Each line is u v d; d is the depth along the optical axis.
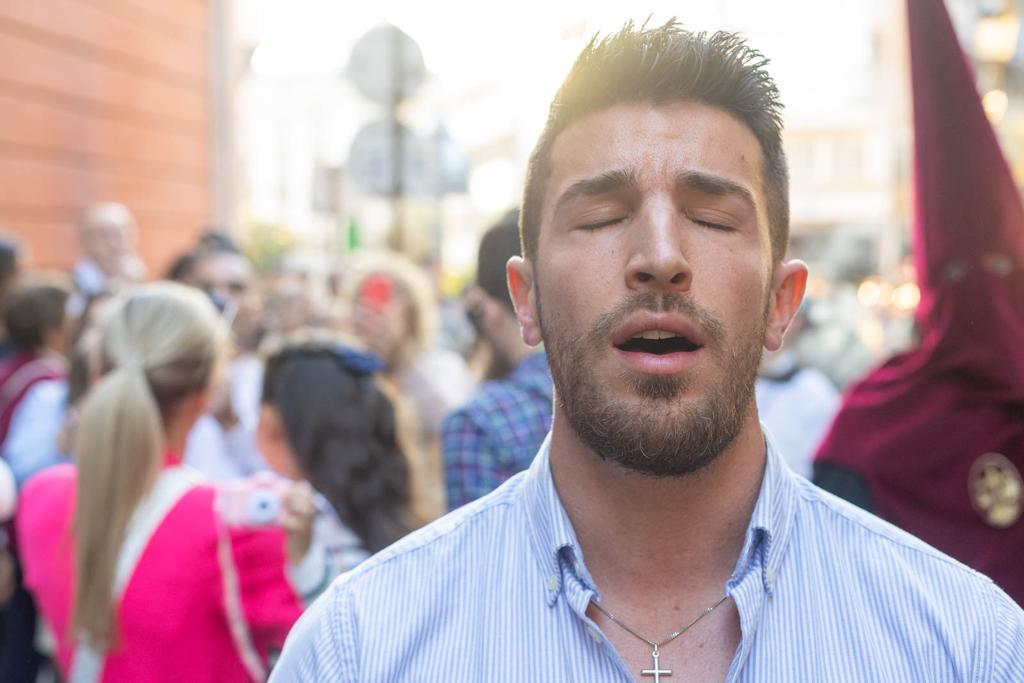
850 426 2.23
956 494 2.11
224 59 7.84
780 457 1.13
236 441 3.34
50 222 5.54
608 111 1.07
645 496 1.06
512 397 2.23
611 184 1.04
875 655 1.04
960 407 2.15
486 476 2.18
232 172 7.96
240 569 1.83
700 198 1.04
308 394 2.16
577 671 1.05
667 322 1.00
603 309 1.02
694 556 1.07
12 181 5.16
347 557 2.08
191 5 7.38
